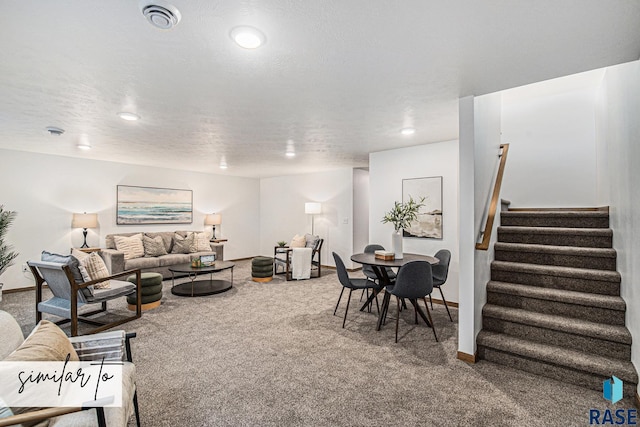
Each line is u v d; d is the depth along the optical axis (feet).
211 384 7.23
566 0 4.54
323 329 10.75
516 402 6.56
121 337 5.76
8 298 14.57
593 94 13.21
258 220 28.43
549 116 14.03
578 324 7.68
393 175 15.69
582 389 7.00
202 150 15.67
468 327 8.39
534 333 8.20
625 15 4.89
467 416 6.11
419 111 9.73
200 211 23.93
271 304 13.78
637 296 6.60
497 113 12.51
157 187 21.33
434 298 14.37
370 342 9.66
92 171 18.31
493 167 11.68
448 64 6.66
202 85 7.73
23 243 15.96
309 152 16.29
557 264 9.58
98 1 4.54
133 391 5.46
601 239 9.57
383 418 6.05
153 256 18.89
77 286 9.63
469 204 8.45
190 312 12.62
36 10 4.74
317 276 20.15
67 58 6.34
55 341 4.73
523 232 10.87
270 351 9.00
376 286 11.38
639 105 6.47
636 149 6.68
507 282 9.74
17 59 6.39
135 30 5.33
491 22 5.11
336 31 5.37
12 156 15.62
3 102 8.88
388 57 6.33
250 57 6.32
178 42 5.73
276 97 8.54
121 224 19.54
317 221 23.91
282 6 4.66
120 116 10.16
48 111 9.66
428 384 7.25
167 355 8.72
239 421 5.93
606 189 10.62
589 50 6.06
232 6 4.65
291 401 6.58
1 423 3.45
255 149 15.43
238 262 25.58
